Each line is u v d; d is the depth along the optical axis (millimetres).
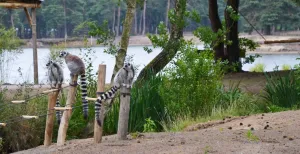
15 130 16891
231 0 31312
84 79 12320
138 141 11562
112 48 22188
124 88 11820
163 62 22469
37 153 11836
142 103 17172
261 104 19500
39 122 17281
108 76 34781
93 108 17859
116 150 10672
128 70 11734
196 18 22781
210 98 18188
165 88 18234
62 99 17422
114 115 17250
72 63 12234
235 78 28156
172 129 16000
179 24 22219
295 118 14016
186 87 18094
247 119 15008
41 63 40344
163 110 17422
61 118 12914
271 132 12195
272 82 20578
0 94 17359
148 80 18797
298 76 20516
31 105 17422
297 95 19266
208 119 16750
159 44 22797
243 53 33594
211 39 22844
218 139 11422
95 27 22328
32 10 29812
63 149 11703
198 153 9992
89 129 17641
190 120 16922
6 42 32375
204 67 18234
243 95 20188
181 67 18188
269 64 51000
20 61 45719
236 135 11914
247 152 9969
